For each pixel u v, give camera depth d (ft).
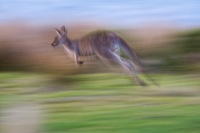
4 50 166.09
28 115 111.24
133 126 102.63
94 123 105.19
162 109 113.29
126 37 175.94
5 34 178.91
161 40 170.91
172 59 159.63
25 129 102.94
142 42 171.42
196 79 142.10
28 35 180.45
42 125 104.73
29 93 129.80
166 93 127.85
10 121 107.24
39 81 141.08
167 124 103.09
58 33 141.59
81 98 124.57
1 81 141.38
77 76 146.30
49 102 121.70
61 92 130.11
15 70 160.86
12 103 120.67
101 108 115.75
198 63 157.48
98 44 139.74
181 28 186.39
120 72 145.28
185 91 129.29
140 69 143.43
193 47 165.89
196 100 120.67
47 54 163.84
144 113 110.73
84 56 142.82
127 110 113.50
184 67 154.81
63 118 108.78
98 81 140.67
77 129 102.17
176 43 167.73
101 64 151.33
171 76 146.41
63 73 152.35
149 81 140.67
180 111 111.34
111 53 139.03
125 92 129.08
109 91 130.31
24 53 165.58
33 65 160.97
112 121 106.01
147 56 162.91
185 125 102.42
